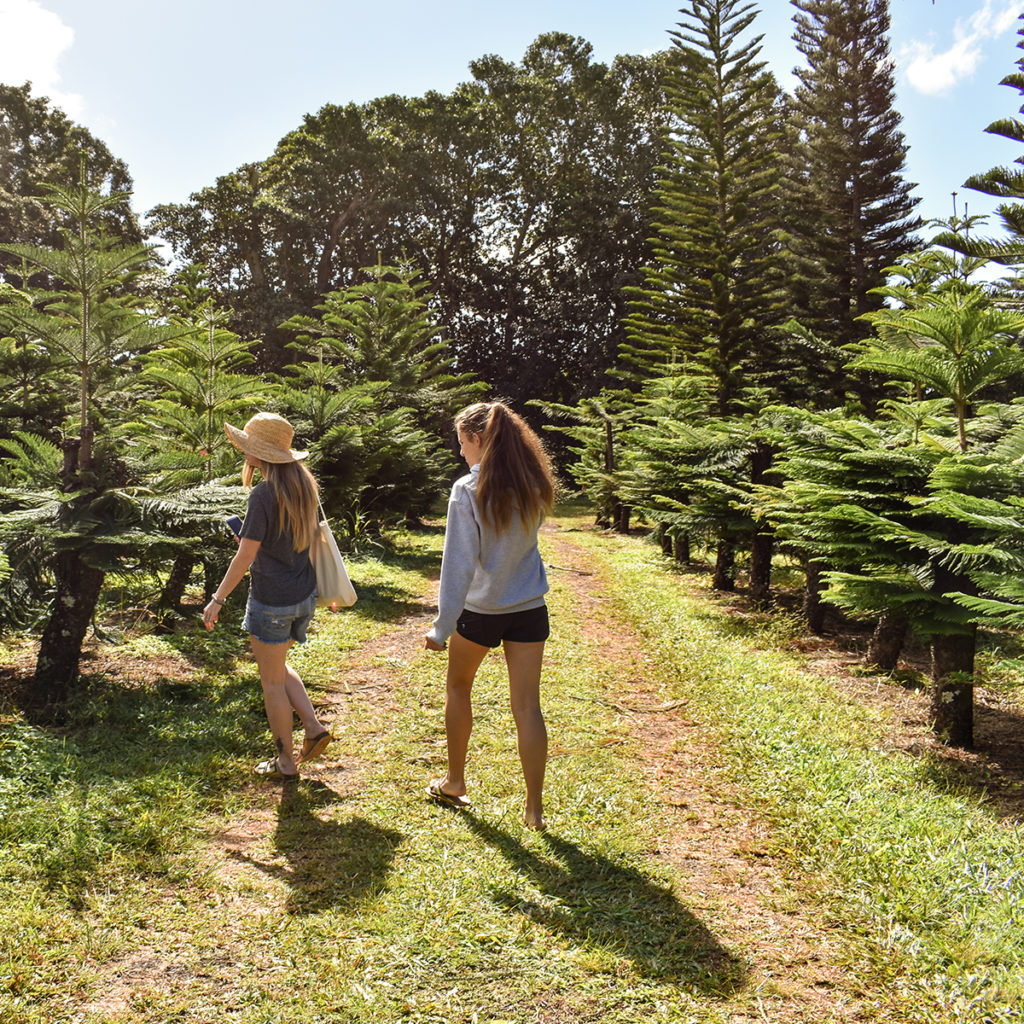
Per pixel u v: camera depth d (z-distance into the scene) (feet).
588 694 16.62
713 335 56.85
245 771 12.26
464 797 11.31
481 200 135.33
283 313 109.60
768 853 10.19
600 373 122.31
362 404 32.42
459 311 135.13
